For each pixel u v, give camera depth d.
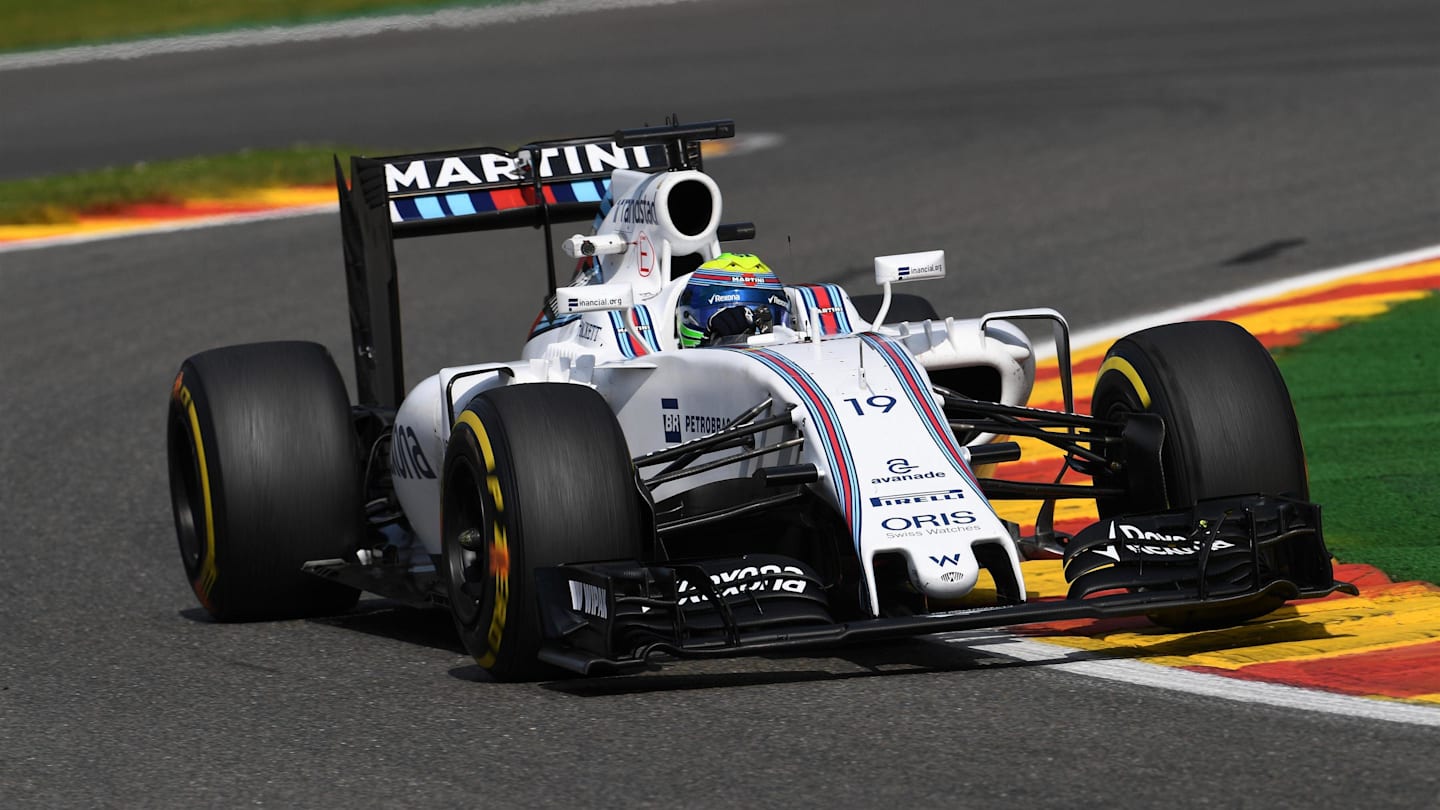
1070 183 64.81
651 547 19.25
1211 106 79.81
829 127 83.94
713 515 19.84
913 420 19.39
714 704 17.92
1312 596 18.66
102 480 35.12
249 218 69.75
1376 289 43.56
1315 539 19.00
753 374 20.03
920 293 49.66
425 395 23.59
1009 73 97.50
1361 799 14.23
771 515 21.05
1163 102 82.31
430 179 27.94
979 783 15.03
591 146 28.80
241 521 23.30
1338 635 19.34
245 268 59.62
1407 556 22.75
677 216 23.48
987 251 54.59
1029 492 20.89
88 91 118.50
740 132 85.19
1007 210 60.94
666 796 15.15
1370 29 102.31
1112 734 16.19
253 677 20.55
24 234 67.62
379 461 26.77
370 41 136.50
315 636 22.95
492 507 18.94
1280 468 19.77
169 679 20.64
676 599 17.89
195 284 57.44
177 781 16.44
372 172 28.05
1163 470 20.03
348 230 29.73
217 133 95.06
